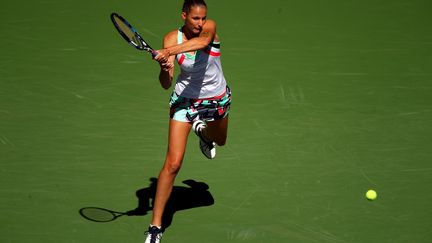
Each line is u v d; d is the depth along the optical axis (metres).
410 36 38.59
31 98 30.31
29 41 36.97
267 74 33.41
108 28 39.22
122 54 35.69
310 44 37.41
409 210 22.08
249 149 26.05
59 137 26.80
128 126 27.86
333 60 35.28
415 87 32.06
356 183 23.69
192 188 23.38
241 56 35.59
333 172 24.41
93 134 27.09
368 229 21.05
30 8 41.81
